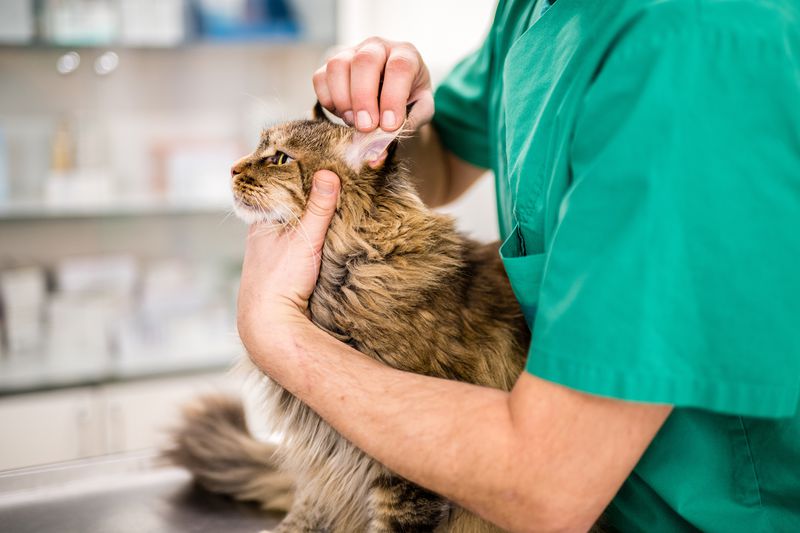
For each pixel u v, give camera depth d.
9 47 2.84
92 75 3.08
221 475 1.16
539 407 0.69
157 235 3.24
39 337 2.88
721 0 0.67
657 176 0.64
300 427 1.01
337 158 1.05
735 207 0.64
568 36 0.83
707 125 0.64
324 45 3.03
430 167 1.32
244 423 1.28
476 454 0.71
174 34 2.86
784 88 0.65
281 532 1.04
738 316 0.65
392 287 0.96
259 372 1.04
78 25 2.77
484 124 1.26
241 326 0.87
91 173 2.98
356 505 1.02
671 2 0.68
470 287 1.06
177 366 2.79
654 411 0.67
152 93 3.19
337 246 0.99
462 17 2.72
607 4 0.77
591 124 0.70
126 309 2.95
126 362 2.79
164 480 1.22
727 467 0.81
